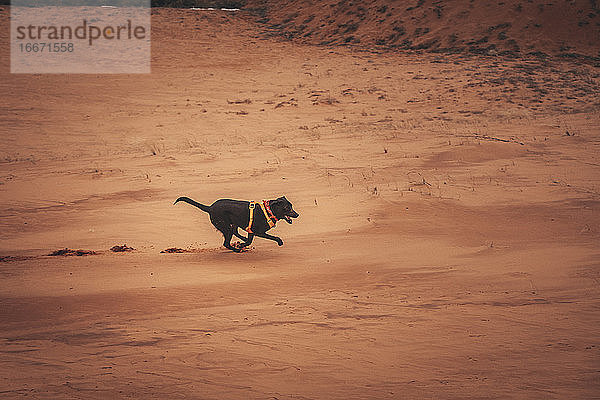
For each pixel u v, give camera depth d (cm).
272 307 738
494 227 1277
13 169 2339
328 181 1794
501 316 661
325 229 1335
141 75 5128
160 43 6216
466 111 3900
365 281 887
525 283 829
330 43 6675
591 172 1820
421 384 462
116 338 610
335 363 518
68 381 474
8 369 509
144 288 862
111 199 1758
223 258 1102
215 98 4456
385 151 2214
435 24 6556
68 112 3953
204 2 8269
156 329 645
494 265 953
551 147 2231
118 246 1231
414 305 730
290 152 2303
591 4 6272
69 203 1730
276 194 1686
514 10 6372
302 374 490
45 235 1385
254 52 6194
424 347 559
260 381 473
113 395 440
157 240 1333
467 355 532
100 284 891
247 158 2247
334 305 739
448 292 798
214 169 2084
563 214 1355
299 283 888
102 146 3083
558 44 5897
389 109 4047
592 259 953
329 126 3400
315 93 4544
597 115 3219
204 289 852
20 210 1662
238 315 701
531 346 552
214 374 491
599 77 4912
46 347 582
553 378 467
